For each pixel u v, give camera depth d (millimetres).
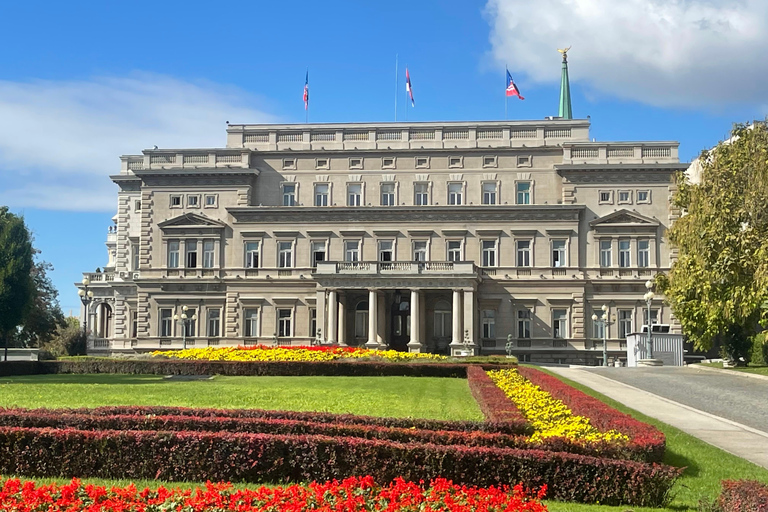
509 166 88500
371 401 38219
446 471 19703
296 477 20328
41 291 103875
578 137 88125
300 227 88625
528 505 15570
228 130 91625
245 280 88500
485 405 32188
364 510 15469
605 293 85938
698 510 18172
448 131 89562
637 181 86188
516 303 86062
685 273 56125
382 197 89562
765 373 51500
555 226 86312
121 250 99062
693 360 83375
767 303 50812
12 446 20859
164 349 88875
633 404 37719
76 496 15906
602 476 19109
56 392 41312
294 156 90750
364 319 86562
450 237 87125
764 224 52656
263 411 26438
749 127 56312
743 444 27812
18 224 85375
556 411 30422
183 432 21047
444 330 85500
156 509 15305
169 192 90625
